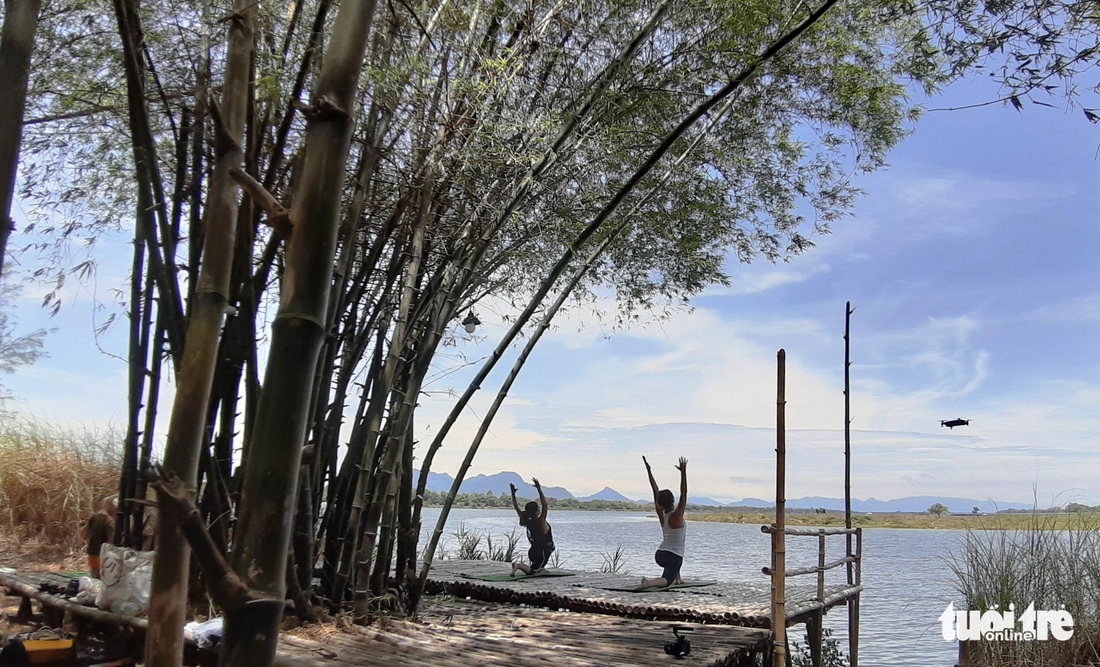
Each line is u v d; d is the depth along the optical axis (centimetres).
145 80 361
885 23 449
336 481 513
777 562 548
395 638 444
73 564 618
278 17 339
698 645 491
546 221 592
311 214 131
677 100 570
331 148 133
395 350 488
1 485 722
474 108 454
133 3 294
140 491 452
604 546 1889
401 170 448
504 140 479
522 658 421
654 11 513
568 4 504
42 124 418
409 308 505
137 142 329
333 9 355
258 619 118
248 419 411
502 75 462
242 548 121
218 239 217
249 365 408
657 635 522
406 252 505
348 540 484
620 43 527
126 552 397
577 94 529
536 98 513
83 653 399
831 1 400
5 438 778
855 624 772
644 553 1623
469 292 604
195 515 113
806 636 705
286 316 128
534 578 798
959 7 346
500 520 1728
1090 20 323
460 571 865
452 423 567
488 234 509
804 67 582
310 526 454
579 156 540
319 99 134
